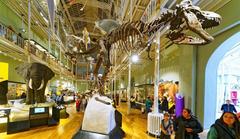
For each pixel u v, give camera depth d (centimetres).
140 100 1536
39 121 732
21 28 1155
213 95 675
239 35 525
